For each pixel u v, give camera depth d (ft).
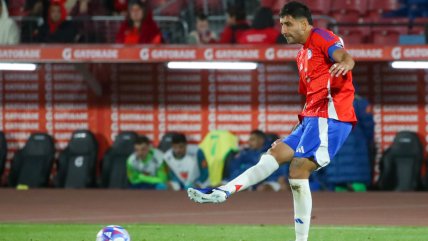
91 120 237.25
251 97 234.17
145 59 211.61
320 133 114.11
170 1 248.93
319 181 219.82
